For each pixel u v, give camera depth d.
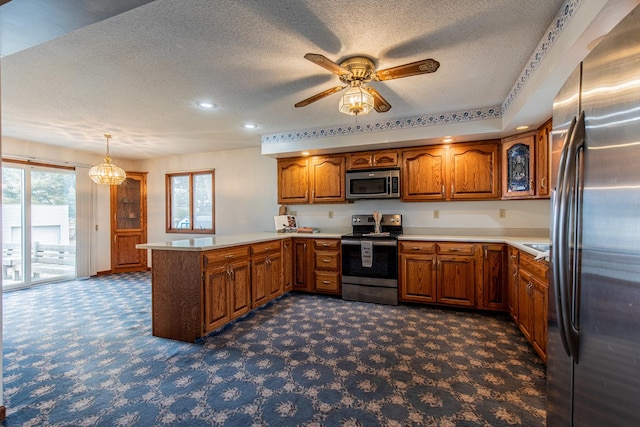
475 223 3.92
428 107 3.24
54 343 2.63
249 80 2.52
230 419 1.67
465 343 2.59
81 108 3.15
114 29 1.80
